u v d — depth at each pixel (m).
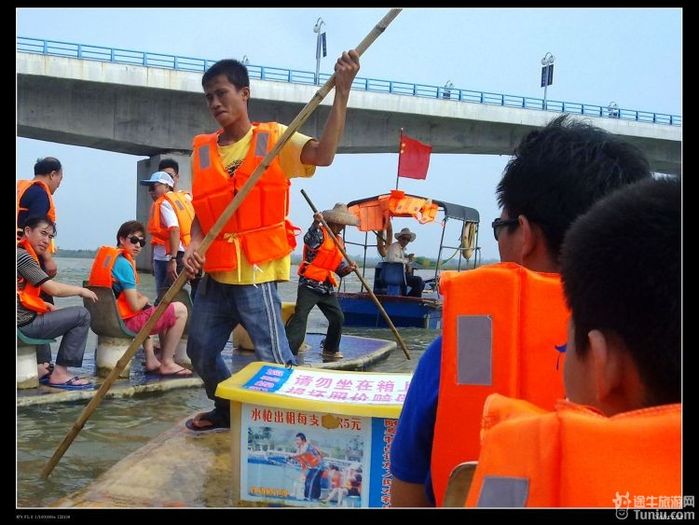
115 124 20.77
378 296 11.09
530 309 1.42
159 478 2.71
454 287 1.48
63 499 2.48
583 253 0.94
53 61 18.78
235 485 2.44
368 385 2.56
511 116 24.59
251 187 3.13
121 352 5.02
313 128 22.58
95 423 3.90
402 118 24.09
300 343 6.70
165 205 6.61
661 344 0.86
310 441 2.38
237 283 3.37
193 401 4.50
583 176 1.48
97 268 4.95
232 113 3.34
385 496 2.32
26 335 4.34
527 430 0.88
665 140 24.27
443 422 1.43
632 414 0.82
